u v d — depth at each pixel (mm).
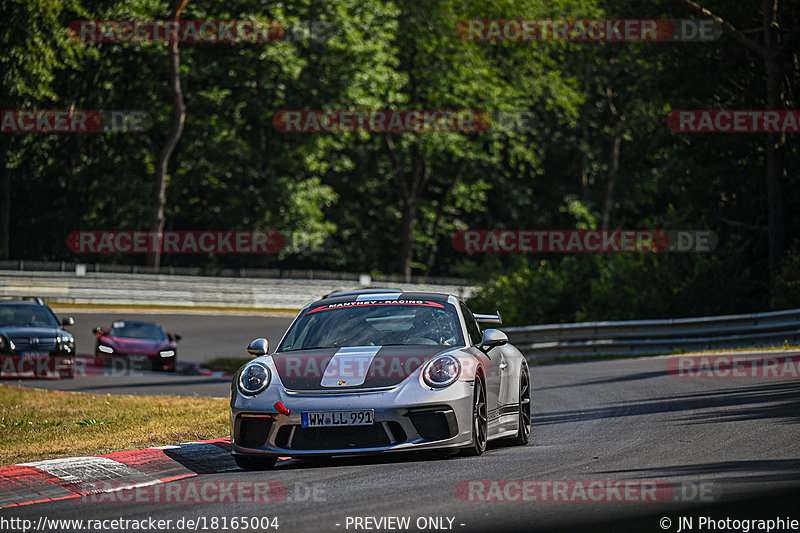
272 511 22422
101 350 90000
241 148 186625
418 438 28562
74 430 42062
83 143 176000
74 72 160875
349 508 22281
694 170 114375
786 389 46375
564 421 40594
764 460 26641
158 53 170375
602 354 88000
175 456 32281
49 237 197625
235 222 190750
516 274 124312
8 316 81500
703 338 84875
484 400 30719
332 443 28516
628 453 29422
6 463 31516
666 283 102625
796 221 109375
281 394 29031
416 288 189875
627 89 140500
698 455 28203
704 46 111438
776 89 100938
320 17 187375
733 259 104812
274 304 172250
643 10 117500
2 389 63469
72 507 24547
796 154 105438
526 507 21625
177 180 188375
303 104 188375
